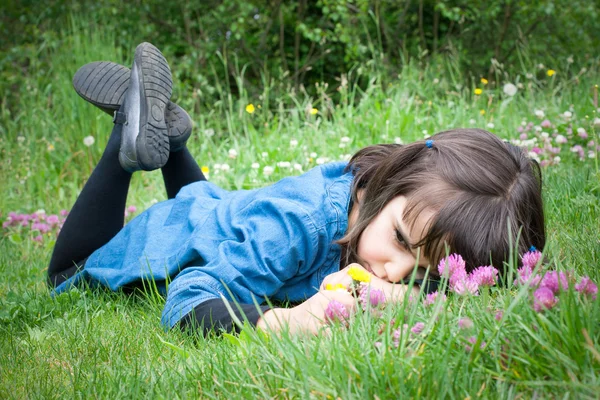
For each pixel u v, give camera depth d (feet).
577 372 4.37
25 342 6.77
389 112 17.89
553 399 4.32
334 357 4.91
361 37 29.81
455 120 17.83
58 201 17.03
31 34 28.27
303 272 6.95
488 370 4.52
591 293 5.07
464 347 4.72
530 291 5.19
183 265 7.43
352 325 5.46
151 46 9.27
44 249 12.20
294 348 4.92
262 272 6.60
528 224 6.63
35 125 20.81
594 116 14.92
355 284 6.18
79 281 8.48
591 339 4.48
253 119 23.08
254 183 13.88
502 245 6.26
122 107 9.00
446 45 29.50
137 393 5.16
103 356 6.23
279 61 30.40
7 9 28.68
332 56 31.01
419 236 6.23
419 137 16.80
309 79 32.17
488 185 6.42
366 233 6.55
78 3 27.73
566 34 29.04
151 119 8.89
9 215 13.93
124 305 7.79
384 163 6.66
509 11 28.40
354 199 7.07
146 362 5.93
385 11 30.50
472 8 28.35
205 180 9.84
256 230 6.78
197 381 5.25
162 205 8.61
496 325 4.82
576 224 8.75
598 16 28.78
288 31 31.89
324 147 15.78
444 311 5.05
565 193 10.05
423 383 4.45
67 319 7.38
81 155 19.58
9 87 25.31
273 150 15.53
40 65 25.05
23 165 18.49
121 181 9.01
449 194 6.29
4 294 8.69
